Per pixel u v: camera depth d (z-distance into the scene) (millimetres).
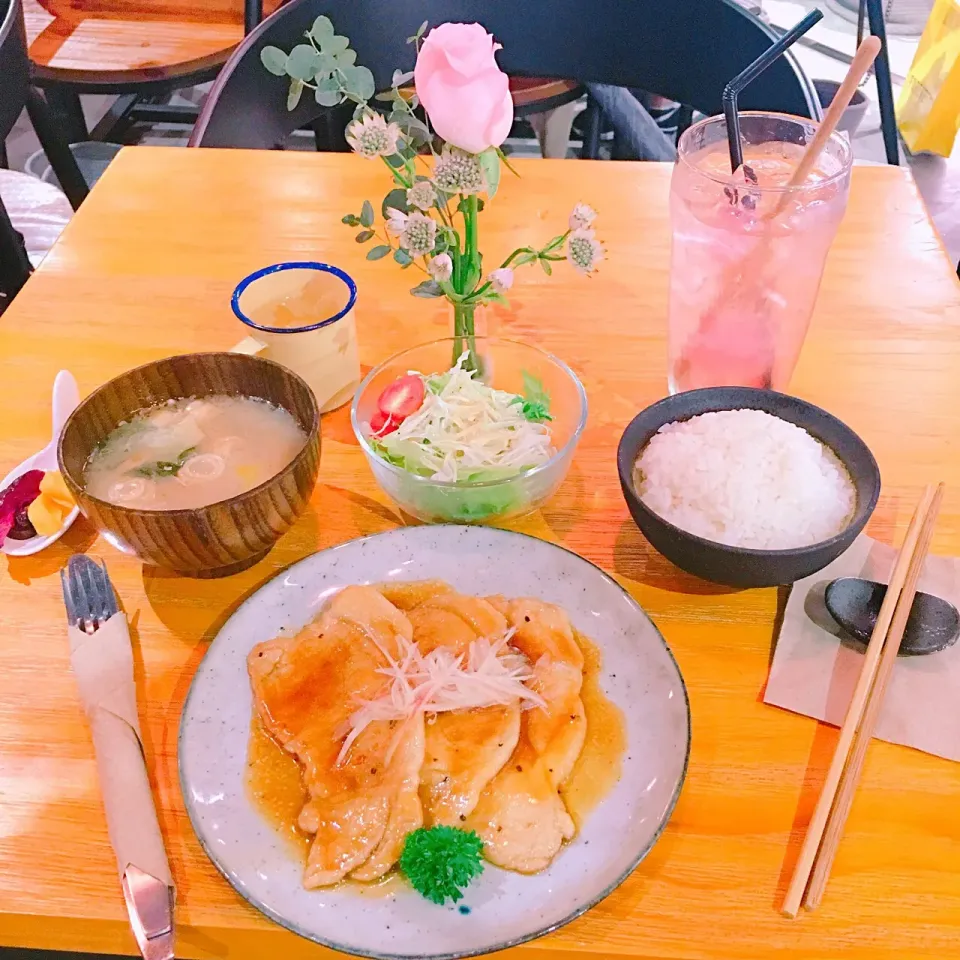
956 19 3588
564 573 1030
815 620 1018
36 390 1351
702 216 1140
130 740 885
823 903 792
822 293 1495
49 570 1114
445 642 958
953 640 967
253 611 996
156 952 757
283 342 1217
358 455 1264
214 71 2930
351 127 1043
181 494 1063
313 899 775
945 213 3617
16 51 2055
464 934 746
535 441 1145
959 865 818
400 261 1161
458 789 832
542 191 1744
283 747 881
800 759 904
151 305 1496
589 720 905
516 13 2041
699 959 759
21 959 1137
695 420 1125
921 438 1246
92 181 3834
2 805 881
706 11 1940
